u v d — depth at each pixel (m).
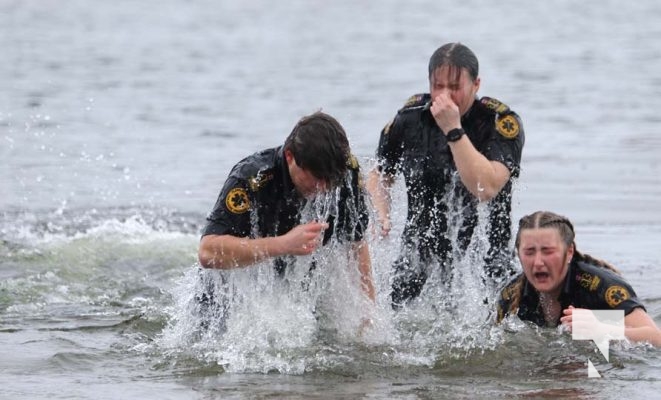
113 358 16.81
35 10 108.62
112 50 78.12
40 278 22.72
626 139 45.38
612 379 15.53
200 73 66.56
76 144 42.72
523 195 33.28
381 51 77.56
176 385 15.29
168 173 37.16
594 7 115.12
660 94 58.47
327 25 98.06
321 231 16.14
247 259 16.08
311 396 14.73
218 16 107.44
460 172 17.84
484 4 118.75
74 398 14.59
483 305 18.52
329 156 15.29
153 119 49.41
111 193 33.62
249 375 15.87
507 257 19.00
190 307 17.70
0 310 20.28
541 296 17.58
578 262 17.44
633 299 17.06
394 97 55.47
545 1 121.31
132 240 26.39
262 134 45.69
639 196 33.19
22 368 16.20
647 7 114.75
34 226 28.48
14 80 61.50
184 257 24.89
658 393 14.80
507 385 15.33
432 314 18.62
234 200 16.28
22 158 39.41
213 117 50.16
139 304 20.86
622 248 26.05
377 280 18.84
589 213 30.58
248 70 68.12
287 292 17.47
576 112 52.88
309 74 65.75
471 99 18.39
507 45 82.31
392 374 15.96
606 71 68.31
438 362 16.50
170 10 112.69
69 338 18.06
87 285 22.41
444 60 18.11
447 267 19.19
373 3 120.38
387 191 19.53
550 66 70.50
